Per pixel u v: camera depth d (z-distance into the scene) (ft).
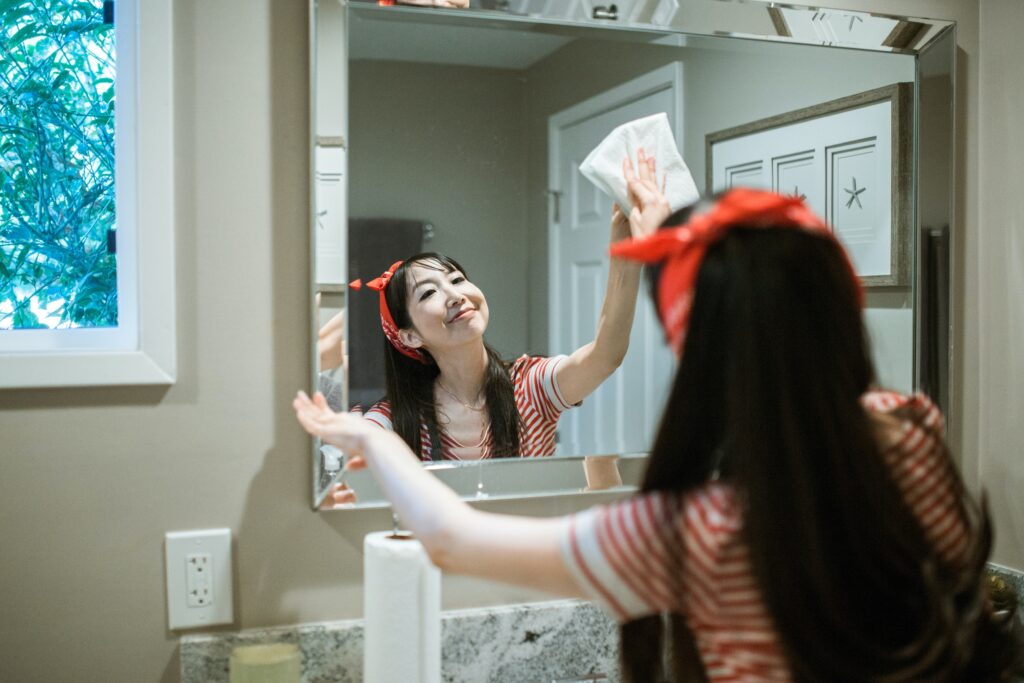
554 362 4.18
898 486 2.27
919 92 4.48
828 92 4.46
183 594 3.58
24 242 3.71
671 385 2.41
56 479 3.47
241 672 3.34
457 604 3.94
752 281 2.21
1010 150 4.45
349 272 3.82
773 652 2.26
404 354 3.92
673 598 2.35
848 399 2.21
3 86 3.67
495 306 4.08
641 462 4.28
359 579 3.82
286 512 3.72
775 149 4.43
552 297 4.16
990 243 4.58
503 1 3.94
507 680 3.92
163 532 3.58
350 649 3.73
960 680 2.40
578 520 2.47
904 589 2.24
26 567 3.46
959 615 2.40
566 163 4.16
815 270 2.24
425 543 2.75
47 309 3.73
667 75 4.27
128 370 3.48
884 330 4.51
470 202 4.01
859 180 4.50
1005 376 4.50
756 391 2.17
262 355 3.67
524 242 4.10
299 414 3.46
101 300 3.78
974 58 4.62
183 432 3.59
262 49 3.63
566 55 4.11
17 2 3.67
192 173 3.56
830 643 2.14
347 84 3.77
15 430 3.43
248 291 3.65
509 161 4.06
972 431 4.65
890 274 4.52
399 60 3.86
